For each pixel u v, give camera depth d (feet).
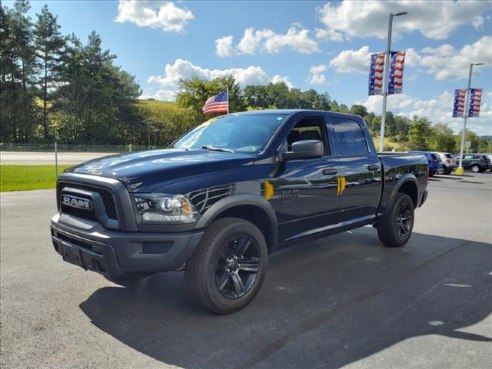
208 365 9.30
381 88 65.26
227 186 11.68
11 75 190.70
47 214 28.27
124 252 10.32
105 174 11.05
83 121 204.64
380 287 14.67
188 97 177.27
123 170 11.10
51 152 108.27
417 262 18.03
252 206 12.51
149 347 10.12
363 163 17.33
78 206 11.55
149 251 10.52
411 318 11.98
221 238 11.49
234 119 16.03
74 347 10.09
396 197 20.02
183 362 9.43
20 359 9.49
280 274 16.07
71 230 11.36
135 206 10.44
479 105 99.96
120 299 13.21
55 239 12.28
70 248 11.48
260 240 12.62
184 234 10.70
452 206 38.45
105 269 10.61
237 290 12.16
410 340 10.59
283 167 13.51
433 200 43.73
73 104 204.95
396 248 20.53
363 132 18.20
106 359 9.53
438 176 94.79
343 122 17.10
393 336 10.80
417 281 15.40
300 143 12.93
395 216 19.88
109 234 10.46
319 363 9.41
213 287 11.51
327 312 12.34
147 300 13.15
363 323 11.60
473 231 25.39
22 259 17.44
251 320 11.71
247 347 10.15
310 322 11.62
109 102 217.15
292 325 11.41
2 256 17.85
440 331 11.14
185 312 12.25
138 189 10.51
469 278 15.84
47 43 193.98
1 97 180.45
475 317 12.12
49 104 206.69
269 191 12.80
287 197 13.50
